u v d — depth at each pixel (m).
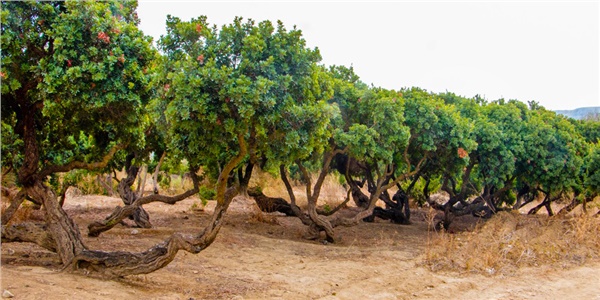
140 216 10.99
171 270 7.16
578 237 10.91
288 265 8.27
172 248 6.04
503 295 7.18
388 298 6.66
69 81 5.68
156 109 6.02
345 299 6.45
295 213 11.55
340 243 11.09
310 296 6.48
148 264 6.07
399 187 15.31
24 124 6.69
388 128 9.96
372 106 10.12
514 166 12.83
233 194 6.41
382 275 7.85
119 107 6.40
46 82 5.56
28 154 6.66
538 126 12.96
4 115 6.73
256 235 11.09
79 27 5.75
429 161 13.71
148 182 20.05
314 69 6.54
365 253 9.72
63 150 8.30
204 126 5.90
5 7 5.58
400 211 14.96
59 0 6.00
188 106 5.36
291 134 6.02
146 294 5.75
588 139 18.38
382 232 12.66
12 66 5.88
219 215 6.20
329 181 22.05
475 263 8.82
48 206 6.60
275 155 6.66
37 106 6.52
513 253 9.48
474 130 11.94
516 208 15.77
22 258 7.05
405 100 10.98
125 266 6.13
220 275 7.17
